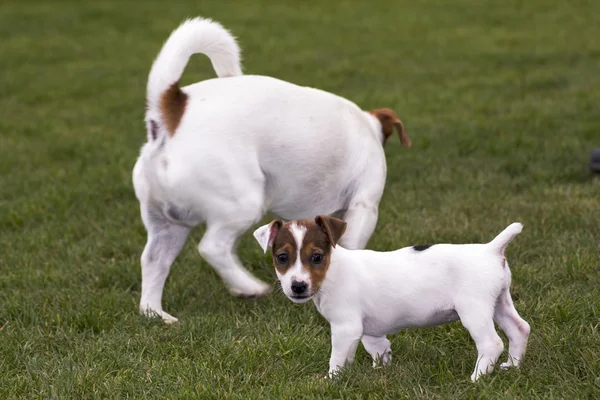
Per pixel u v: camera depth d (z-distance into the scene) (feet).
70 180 48.83
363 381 22.76
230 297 31.40
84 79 79.20
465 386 22.34
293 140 28.17
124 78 78.54
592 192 40.37
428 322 23.34
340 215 30.81
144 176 28.50
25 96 73.15
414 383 23.07
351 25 98.48
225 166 27.32
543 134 51.90
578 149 48.01
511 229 22.49
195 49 28.60
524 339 22.89
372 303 23.20
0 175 50.88
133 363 25.35
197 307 30.96
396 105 62.39
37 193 46.26
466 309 22.30
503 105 60.70
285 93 28.50
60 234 40.06
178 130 27.48
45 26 105.09
